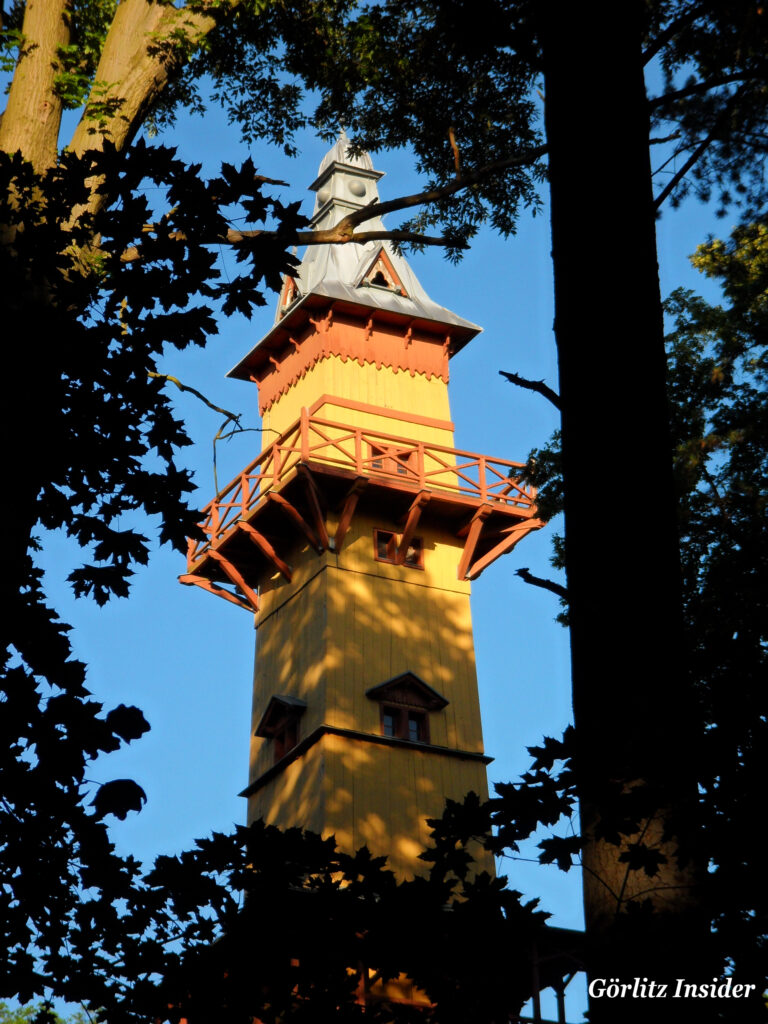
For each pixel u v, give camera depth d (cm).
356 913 1838
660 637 1555
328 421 6066
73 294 2109
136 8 2966
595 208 1742
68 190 2073
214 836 1920
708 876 1476
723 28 2698
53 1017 1970
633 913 1424
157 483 2175
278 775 5778
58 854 1914
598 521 1616
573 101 1805
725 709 1602
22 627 1956
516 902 1802
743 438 3972
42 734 1858
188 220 2078
